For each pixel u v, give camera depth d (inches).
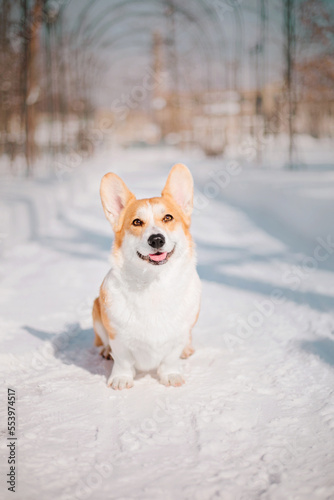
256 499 72.8
